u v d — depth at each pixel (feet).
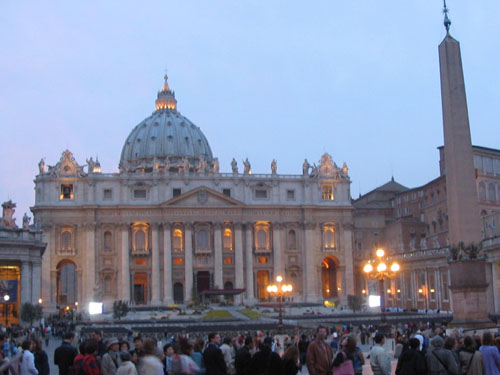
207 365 60.49
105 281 407.03
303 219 430.20
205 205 414.21
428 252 325.42
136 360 63.67
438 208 409.90
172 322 235.40
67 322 267.18
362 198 531.50
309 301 420.36
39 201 406.00
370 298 225.56
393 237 450.71
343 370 56.49
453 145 119.03
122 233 407.44
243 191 426.10
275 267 423.23
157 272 406.62
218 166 428.97
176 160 611.47
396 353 100.22
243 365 57.21
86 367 61.21
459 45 121.29
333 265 449.48
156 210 411.13
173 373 58.65
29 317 234.17
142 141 625.82
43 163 412.77
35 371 61.87
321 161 444.55
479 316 115.03
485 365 58.59
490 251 254.68
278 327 181.47
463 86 119.96
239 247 417.28
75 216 406.00
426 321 209.15
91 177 409.28
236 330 190.39
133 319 281.95
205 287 416.05
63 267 526.98
